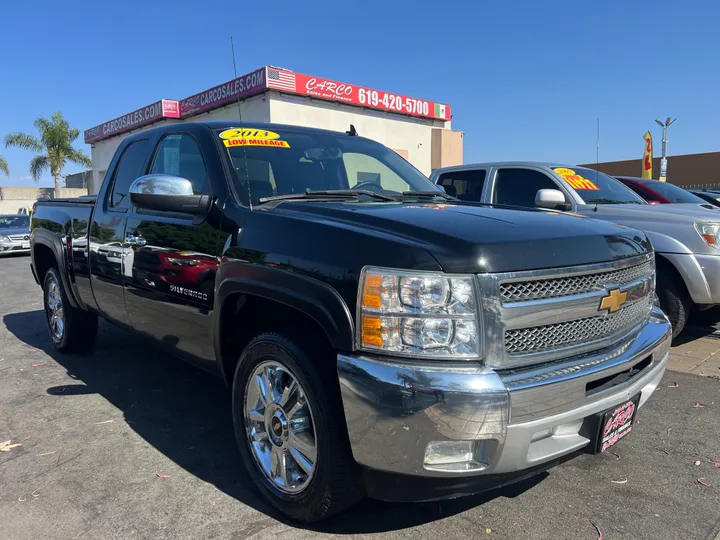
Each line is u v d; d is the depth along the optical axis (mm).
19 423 3795
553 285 2291
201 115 23953
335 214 2629
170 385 4531
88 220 4449
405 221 2404
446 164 26453
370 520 2625
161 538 2500
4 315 7660
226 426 3721
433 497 2234
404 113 24609
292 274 2455
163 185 3061
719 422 3760
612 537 2490
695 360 5129
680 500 2803
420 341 2107
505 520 2621
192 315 3186
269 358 2646
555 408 2182
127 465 3182
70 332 5148
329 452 2340
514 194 6656
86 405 4109
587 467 3145
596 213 5758
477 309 2111
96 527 2584
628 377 2559
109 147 31594
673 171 32250
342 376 2211
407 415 2059
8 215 19219
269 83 19578
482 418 2037
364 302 2189
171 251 3314
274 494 2658
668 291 5238
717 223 4980
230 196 3070
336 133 4195
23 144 33375
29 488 2934
